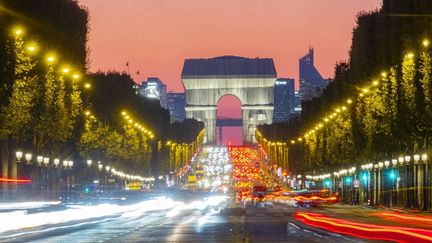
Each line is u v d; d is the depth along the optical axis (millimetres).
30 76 111562
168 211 128000
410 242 53438
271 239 58781
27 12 109250
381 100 132625
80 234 65000
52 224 82000
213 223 84625
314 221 86875
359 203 179750
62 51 130625
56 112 122500
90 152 173250
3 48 90062
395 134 123250
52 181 139625
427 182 127688
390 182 158375
